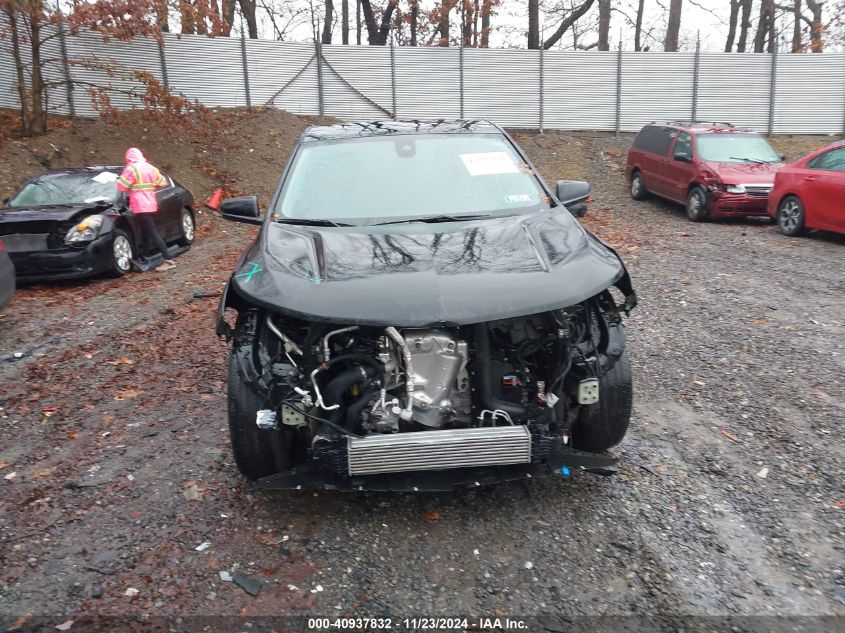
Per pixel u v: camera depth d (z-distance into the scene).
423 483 3.49
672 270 9.62
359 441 3.28
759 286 8.55
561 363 3.57
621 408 3.97
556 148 23.05
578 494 3.98
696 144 15.09
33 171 16.58
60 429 5.11
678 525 3.67
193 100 22.56
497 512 3.83
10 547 3.63
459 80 24.55
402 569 3.37
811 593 3.14
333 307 3.33
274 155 20.25
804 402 5.12
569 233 4.09
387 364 3.41
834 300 7.83
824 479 4.09
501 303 3.35
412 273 3.56
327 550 3.53
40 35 20.61
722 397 5.25
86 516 3.91
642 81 24.81
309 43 23.78
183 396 5.61
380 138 5.17
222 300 3.68
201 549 3.55
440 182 4.71
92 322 7.94
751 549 3.46
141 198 11.01
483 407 3.49
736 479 4.11
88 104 21.50
